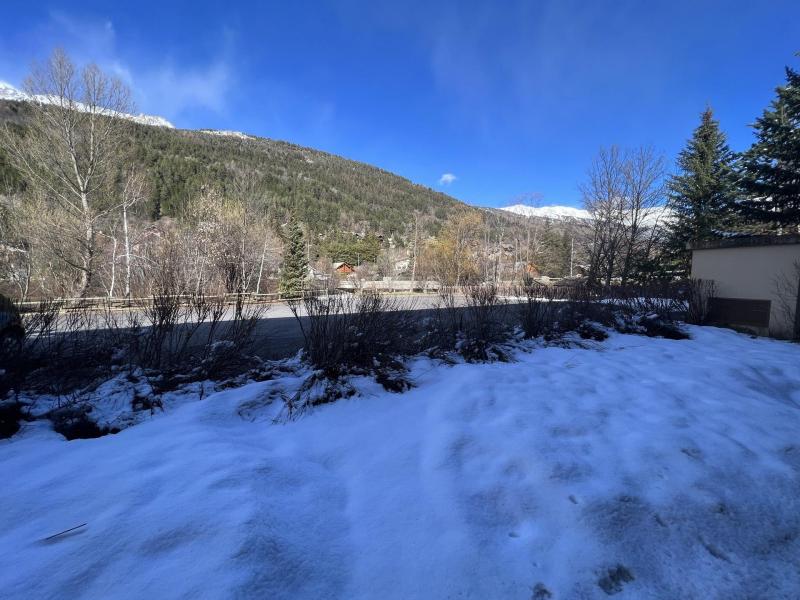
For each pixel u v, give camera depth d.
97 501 2.07
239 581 1.57
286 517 2.02
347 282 27.38
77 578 1.59
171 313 4.47
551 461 2.61
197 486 2.18
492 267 43.66
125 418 3.34
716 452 2.83
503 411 3.41
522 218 48.84
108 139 20.75
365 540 1.98
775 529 2.21
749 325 9.18
